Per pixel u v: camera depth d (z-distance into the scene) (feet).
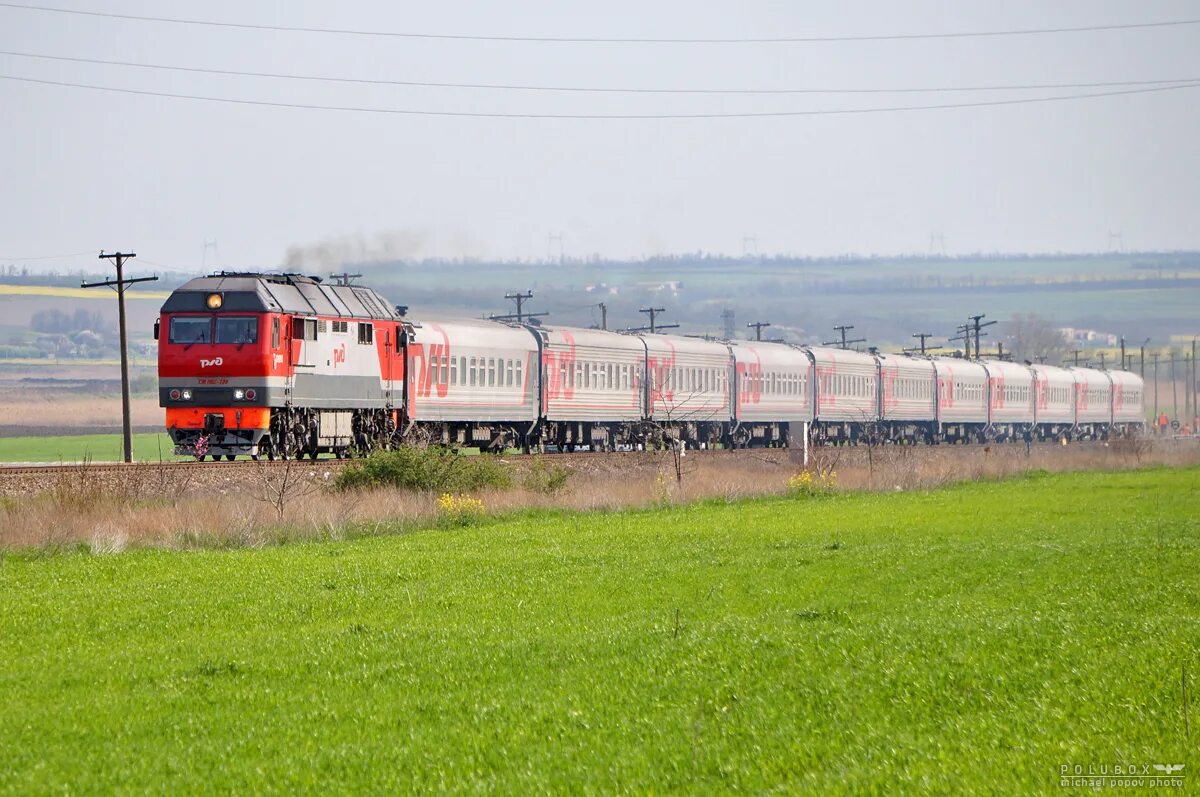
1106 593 258.16
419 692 175.73
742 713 162.50
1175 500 531.09
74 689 177.88
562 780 136.15
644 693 173.37
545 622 231.71
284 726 157.69
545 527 412.16
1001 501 529.04
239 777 137.39
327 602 252.83
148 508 401.70
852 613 238.48
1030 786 131.95
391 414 595.88
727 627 220.02
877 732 152.87
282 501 408.67
